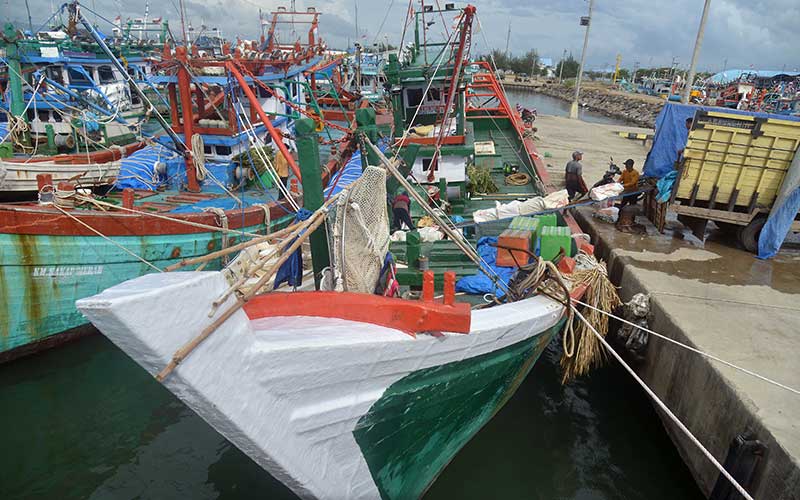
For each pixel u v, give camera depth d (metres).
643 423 7.21
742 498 4.90
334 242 4.53
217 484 6.08
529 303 5.75
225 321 3.10
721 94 36.50
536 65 104.69
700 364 6.00
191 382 2.99
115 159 12.07
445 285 4.16
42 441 6.70
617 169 11.96
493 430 7.09
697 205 9.76
